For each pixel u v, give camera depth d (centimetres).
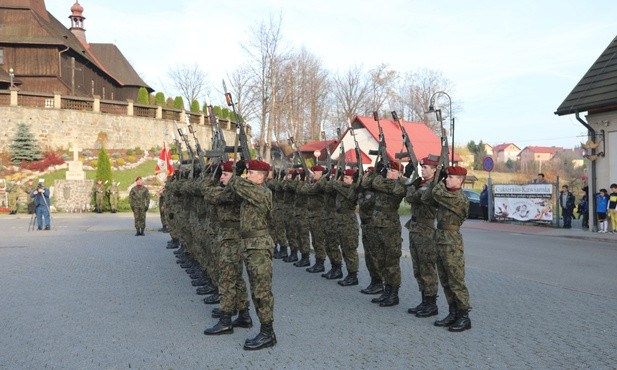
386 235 779
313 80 6116
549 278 1031
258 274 588
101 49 6141
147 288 902
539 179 2444
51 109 3688
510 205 2347
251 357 556
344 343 603
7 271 1059
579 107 1903
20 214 2905
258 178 608
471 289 906
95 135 3850
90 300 812
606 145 1909
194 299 823
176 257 1235
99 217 2669
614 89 1825
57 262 1174
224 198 640
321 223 1023
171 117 4331
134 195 1750
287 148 4331
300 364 535
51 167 3528
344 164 959
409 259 1211
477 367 527
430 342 608
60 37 4469
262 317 589
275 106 5053
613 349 582
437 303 808
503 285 944
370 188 823
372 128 4116
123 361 545
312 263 1185
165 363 539
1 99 3591
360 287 914
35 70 4272
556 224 2178
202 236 841
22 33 4247
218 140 859
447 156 699
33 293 859
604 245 1606
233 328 666
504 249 1493
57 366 530
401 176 780
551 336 631
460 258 653
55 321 695
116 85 5947
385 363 538
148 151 4069
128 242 1560
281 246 1242
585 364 536
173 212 1166
